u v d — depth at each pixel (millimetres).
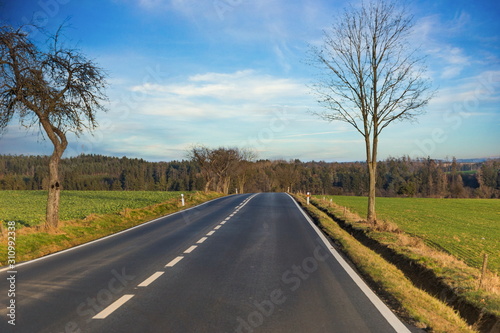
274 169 126438
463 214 34062
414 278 9469
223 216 22828
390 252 12156
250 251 11258
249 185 120000
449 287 7785
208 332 4949
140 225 18984
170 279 7863
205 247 11992
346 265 9328
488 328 5871
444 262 9844
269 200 41125
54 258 10477
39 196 51000
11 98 15398
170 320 5395
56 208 16625
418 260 10211
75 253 11289
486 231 22172
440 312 6117
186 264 9406
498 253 15109
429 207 42719
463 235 20094
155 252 11203
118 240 13945
